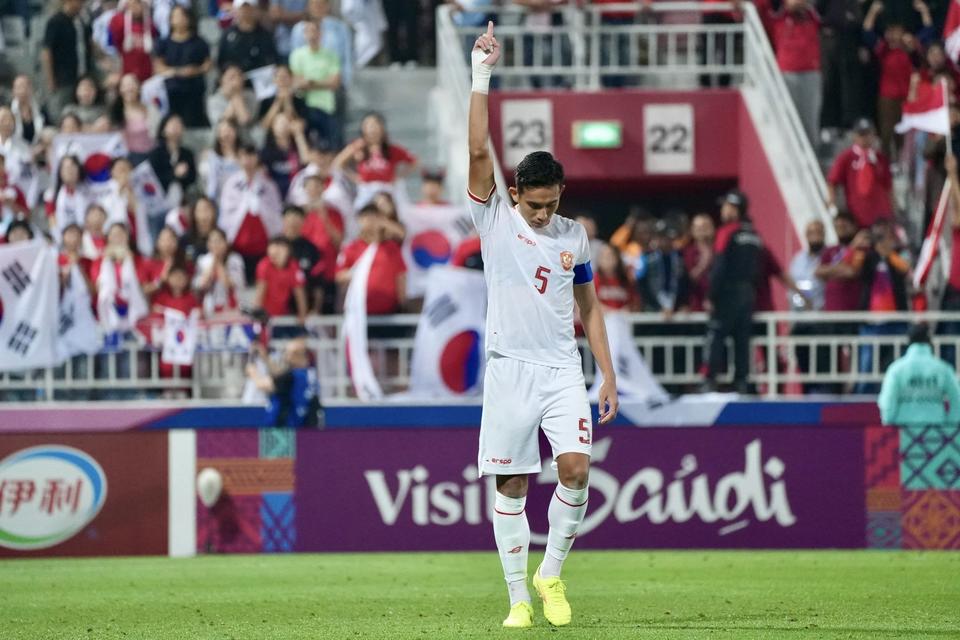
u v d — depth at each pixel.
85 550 41.62
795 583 32.03
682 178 62.00
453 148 58.06
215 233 48.94
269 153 54.44
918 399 43.12
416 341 46.22
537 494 42.28
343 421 45.59
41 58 63.09
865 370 48.59
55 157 52.09
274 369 44.50
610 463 42.38
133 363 47.88
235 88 56.19
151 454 42.03
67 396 48.16
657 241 50.69
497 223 22.33
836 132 58.91
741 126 61.09
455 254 47.00
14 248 46.19
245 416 46.53
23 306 46.12
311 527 42.31
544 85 62.50
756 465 42.47
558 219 22.47
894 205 55.56
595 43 60.81
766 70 58.31
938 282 53.34
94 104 57.00
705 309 50.47
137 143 55.41
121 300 47.59
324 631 23.77
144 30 59.31
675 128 61.31
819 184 55.28
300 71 57.31
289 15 59.88
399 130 62.84
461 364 45.97
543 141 60.97
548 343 22.25
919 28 60.22
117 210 51.31
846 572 34.78
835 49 58.41
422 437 42.50
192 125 58.62
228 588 32.22
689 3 60.56
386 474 42.41
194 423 46.44
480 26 62.50
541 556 40.62
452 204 56.06
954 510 42.62
